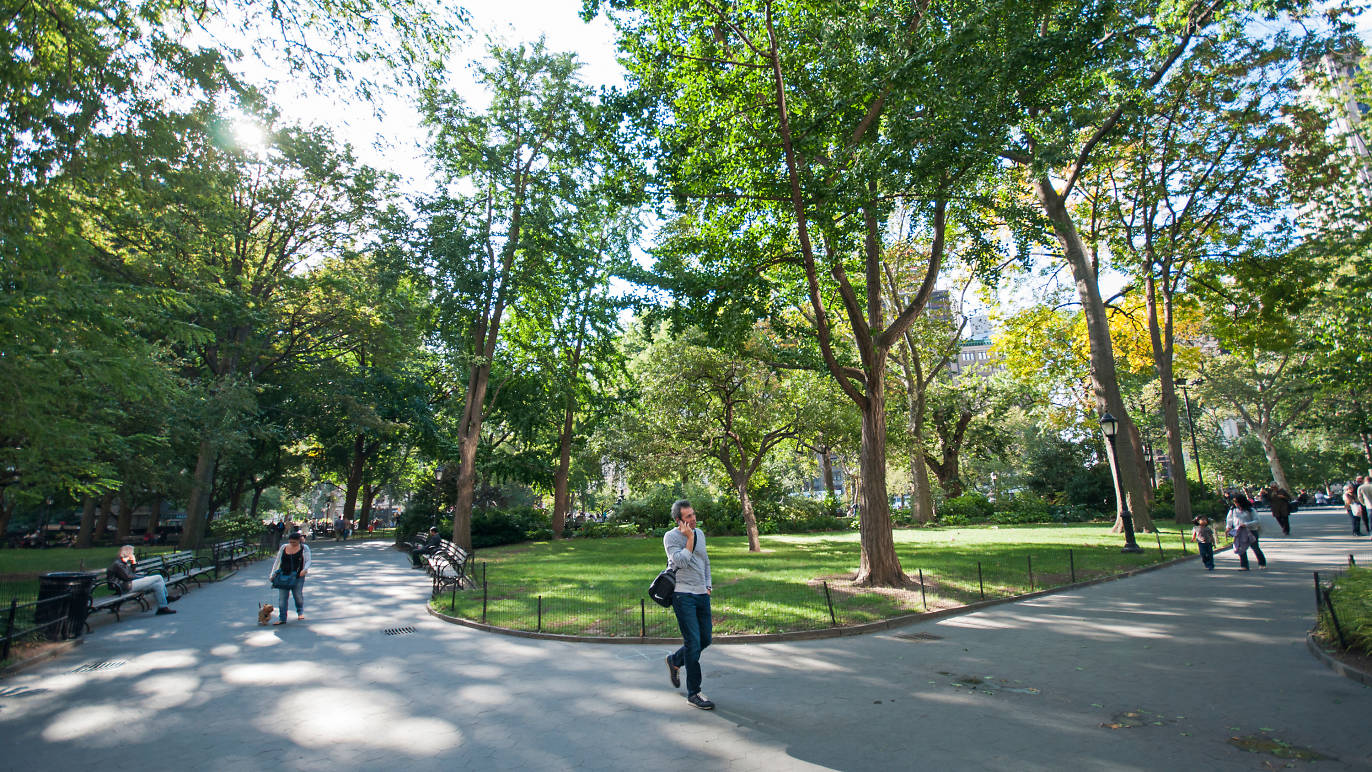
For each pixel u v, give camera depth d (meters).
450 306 27.75
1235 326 28.23
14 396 9.59
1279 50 22.41
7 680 7.48
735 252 15.08
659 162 13.46
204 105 10.27
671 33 13.20
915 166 11.74
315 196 28.30
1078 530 27.67
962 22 11.31
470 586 15.20
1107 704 5.90
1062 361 35.16
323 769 4.81
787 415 23.47
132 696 6.77
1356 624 7.17
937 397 39.22
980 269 16.02
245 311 24.31
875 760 4.75
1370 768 4.36
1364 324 25.09
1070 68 12.31
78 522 47.50
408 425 41.00
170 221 15.04
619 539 34.91
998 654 8.00
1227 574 14.28
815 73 12.71
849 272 17.98
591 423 35.81
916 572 14.84
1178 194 26.80
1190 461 61.16
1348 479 56.00
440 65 11.31
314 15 10.17
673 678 6.61
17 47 8.60
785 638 9.30
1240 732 5.10
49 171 9.18
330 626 10.97
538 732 5.56
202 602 14.01
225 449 26.34
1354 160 25.41
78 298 9.87
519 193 29.03
